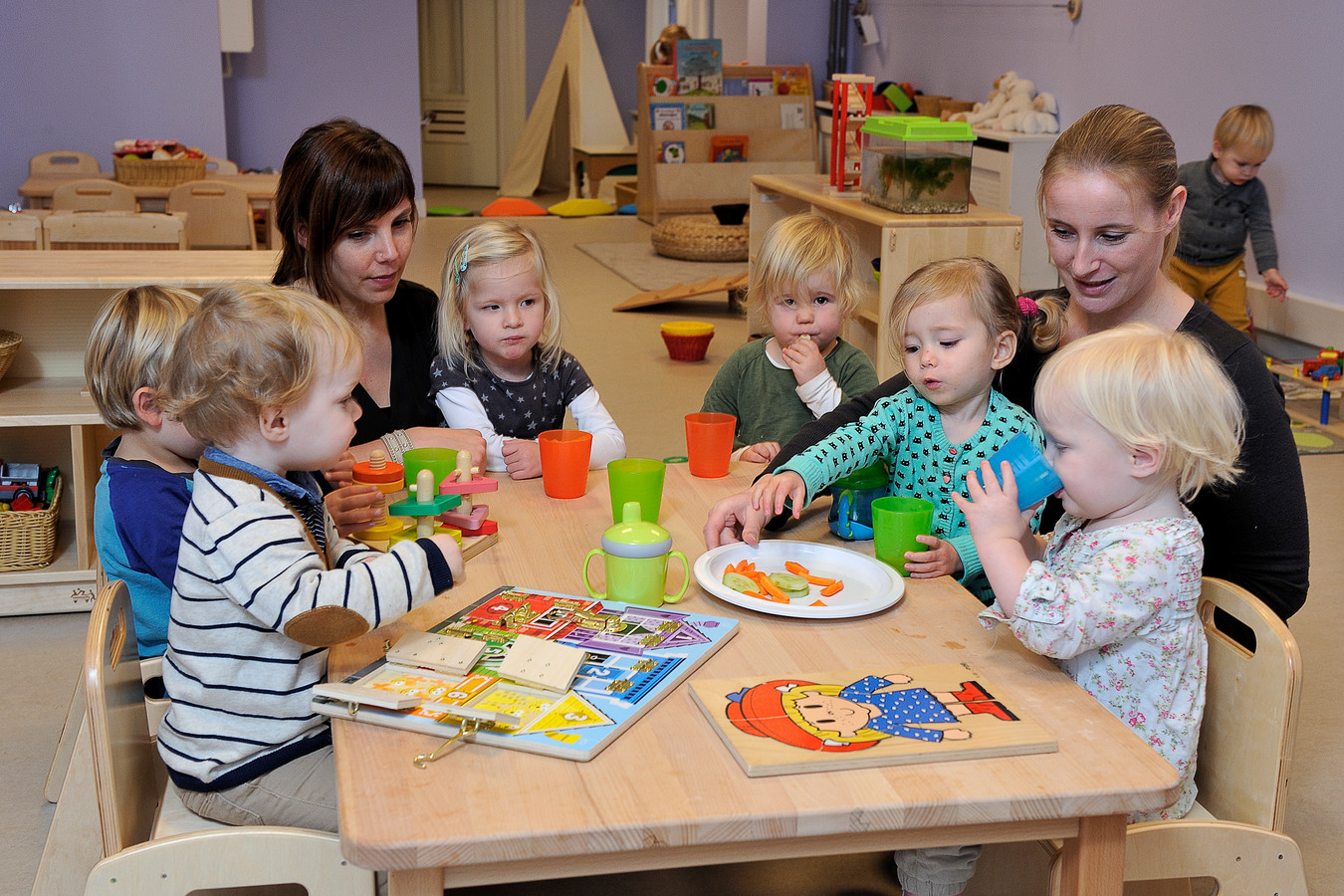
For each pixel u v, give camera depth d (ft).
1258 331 15.55
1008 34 20.83
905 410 4.92
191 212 14.29
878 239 13.21
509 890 5.35
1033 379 5.21
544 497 5.18
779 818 2.79
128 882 3.50
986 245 11.69
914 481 4.99
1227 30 15.49
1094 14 18.16
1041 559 4.33
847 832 2.87
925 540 4.35
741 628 3.86
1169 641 3.78
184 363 3.60
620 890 5.38
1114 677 3.87
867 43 26.78
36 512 8.20
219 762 3.75
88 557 8.33
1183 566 3.69
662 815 2.77
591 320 17.90
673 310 18.80
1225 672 4.17
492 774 2.95
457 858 2.69
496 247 5.68
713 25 32.32
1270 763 3.97
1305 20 14.24
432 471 4.95
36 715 7.00
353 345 3.82
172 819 3.89
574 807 2.80
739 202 26.27
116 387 4.53
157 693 4.70
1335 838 5.94
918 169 11.73
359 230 5.77
